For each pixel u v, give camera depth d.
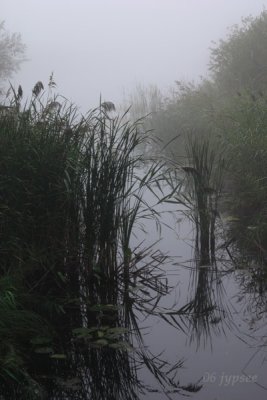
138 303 4.16
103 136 4.44
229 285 4.46
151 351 3.45
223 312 3.99
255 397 2.92
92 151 4.37
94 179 4.32
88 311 3.93
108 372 3.19
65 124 4.59
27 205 4.20
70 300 3.96
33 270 4.17
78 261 4.41
